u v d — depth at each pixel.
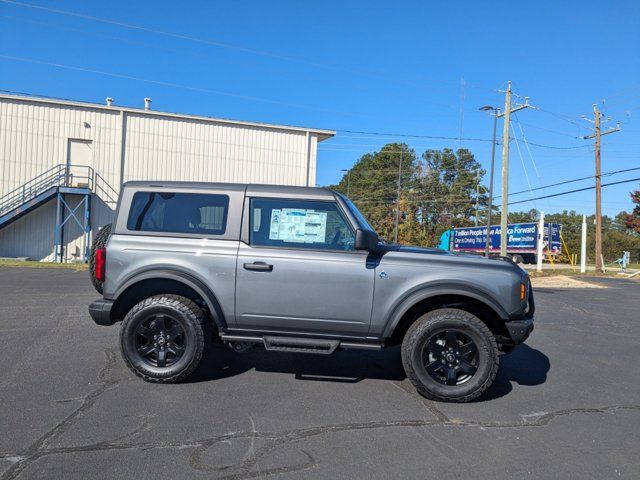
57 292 12.11
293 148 29.62
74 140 26.55
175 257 5.19
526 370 6.44
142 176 27.25
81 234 26.61
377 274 5.04
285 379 5.54
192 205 5.36
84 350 6.44
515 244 42.44
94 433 3.96
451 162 82.19
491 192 35.25
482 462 3.68
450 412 4.72
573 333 9.31
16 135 25.75
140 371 5.19
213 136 28.17
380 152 85.56
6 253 25.88
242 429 4.14
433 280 5.01
